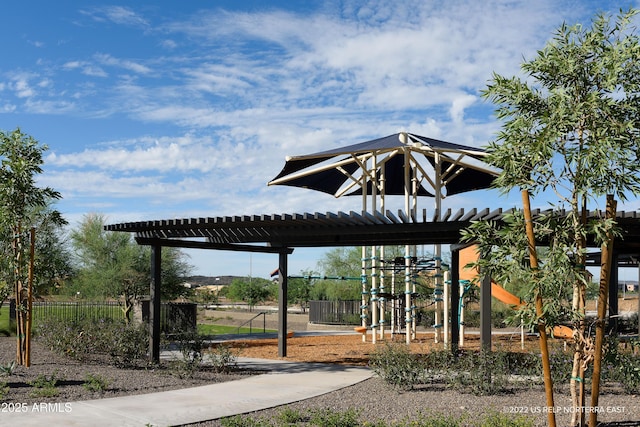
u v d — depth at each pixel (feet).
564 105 20.15
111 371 36.99
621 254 49.32
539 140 20.13
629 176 19.85
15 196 38.91
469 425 23.00
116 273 70.13
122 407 26.53
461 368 33.14
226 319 102.78
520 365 36.29
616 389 30.68
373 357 36.83
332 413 25.09
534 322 20.51
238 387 32.27
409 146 48.26
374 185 52.65
